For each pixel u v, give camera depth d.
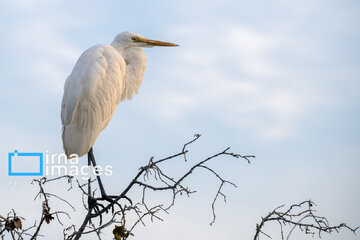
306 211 7.01
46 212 6.99
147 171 7.84
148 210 7.33
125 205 7.43
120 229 7.29
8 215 6.96
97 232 7.27
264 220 7.02
